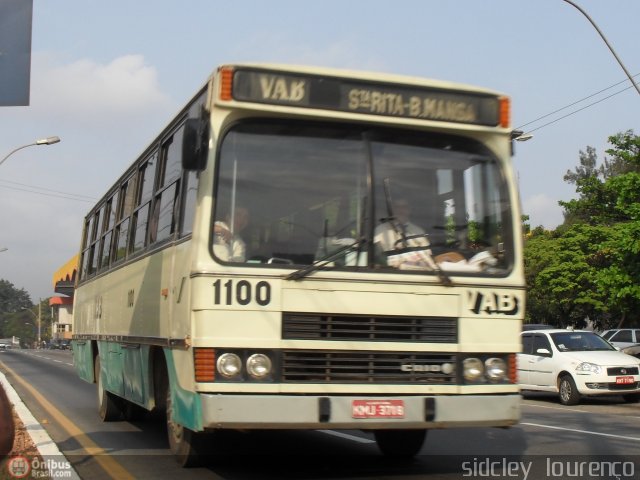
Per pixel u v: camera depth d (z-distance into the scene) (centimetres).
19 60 750
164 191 853
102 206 1345
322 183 680
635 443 1052
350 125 695
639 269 2283
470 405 674
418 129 709
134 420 1291
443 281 681
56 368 3362
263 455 925
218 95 658
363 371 654
